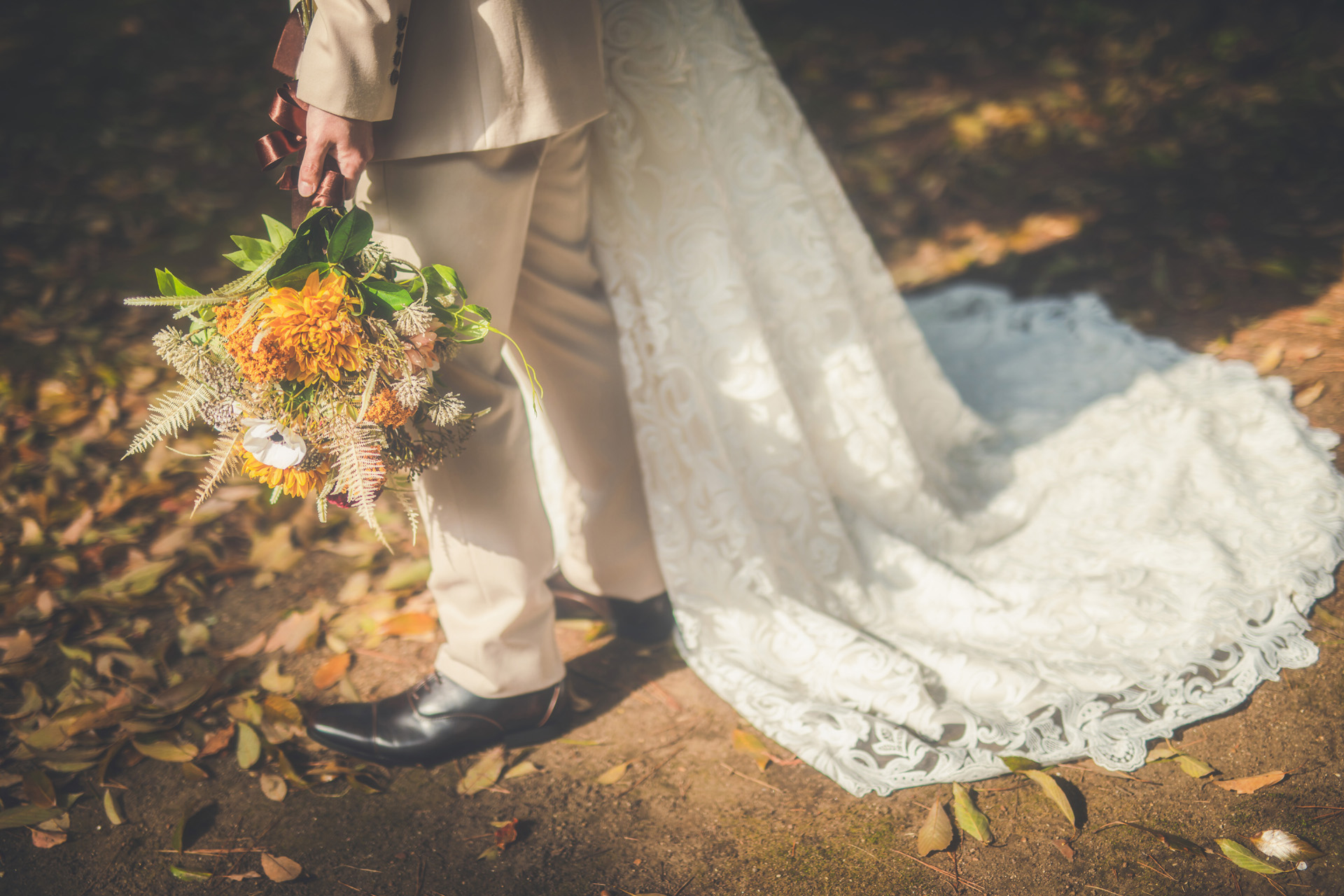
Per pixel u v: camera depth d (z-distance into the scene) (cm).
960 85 473
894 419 206
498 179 134
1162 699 164
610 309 176
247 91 514
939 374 232
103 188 418
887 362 227
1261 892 134
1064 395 255
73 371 301
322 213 119
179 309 119
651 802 162
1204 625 174
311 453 119
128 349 314
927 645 182
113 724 182
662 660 195
